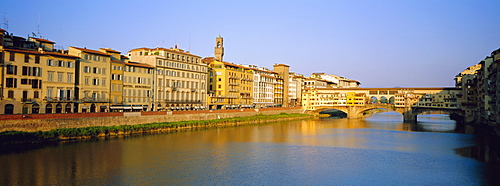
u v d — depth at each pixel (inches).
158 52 5162.4
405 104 6820.9
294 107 7706.7
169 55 5255.9
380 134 4426.7
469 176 2341.3
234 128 4874.5
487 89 4335.6
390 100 7790.4
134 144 3248.0
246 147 3309.5
